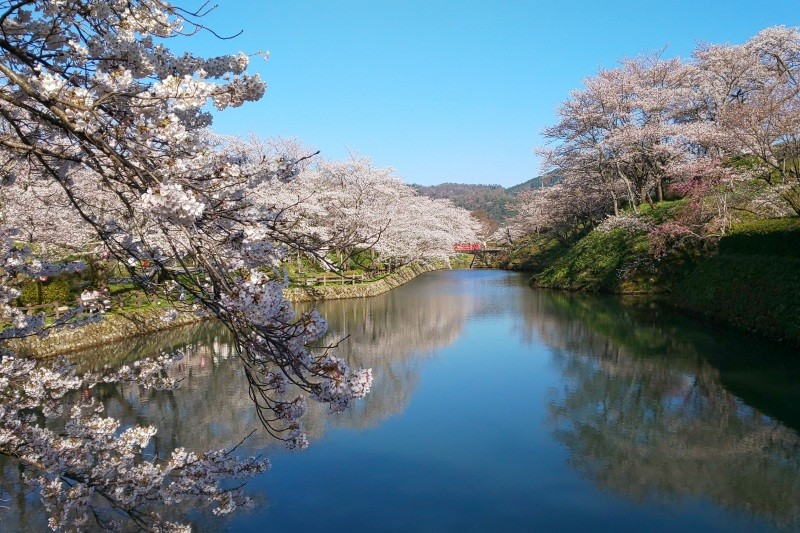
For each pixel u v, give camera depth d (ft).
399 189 114.42
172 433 28.94
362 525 20.92
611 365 42.65
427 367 44.21
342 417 32.71
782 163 60.95
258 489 23.68
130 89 9.14
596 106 93.56
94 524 20.12
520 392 37.06
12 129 11.69
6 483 23.12
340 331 60.18
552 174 128.06
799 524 20.85
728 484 23.89
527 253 154.40
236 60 10.56
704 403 33.40
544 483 24.35
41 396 19.58
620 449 27.63
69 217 35.06
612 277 83.66
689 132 76.89
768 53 87.45
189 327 55.67
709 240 72.54
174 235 9.20
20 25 10.08
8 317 17.39
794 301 43.62
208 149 10.55
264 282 8.73
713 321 55.67
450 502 22.65
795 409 31.78
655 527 20.79
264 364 10.68
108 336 47.03
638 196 105.50
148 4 9.91
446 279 123.95
